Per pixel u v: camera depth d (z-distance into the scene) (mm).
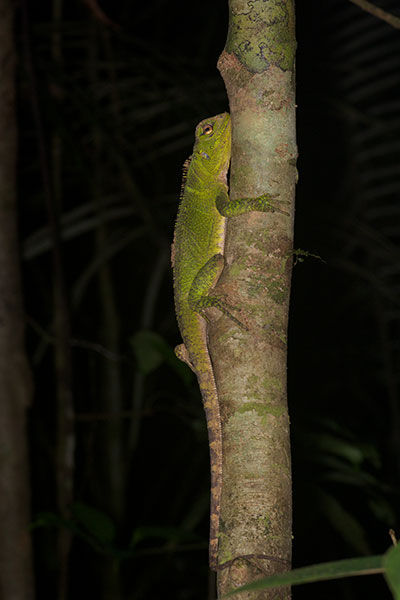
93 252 9922
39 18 8453
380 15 3303
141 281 9898
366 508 8539
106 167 7242
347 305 8836
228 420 2170
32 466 8148
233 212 2330
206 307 2314
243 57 2375
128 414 6109
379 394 9055
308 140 7434
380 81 6082
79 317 9398
